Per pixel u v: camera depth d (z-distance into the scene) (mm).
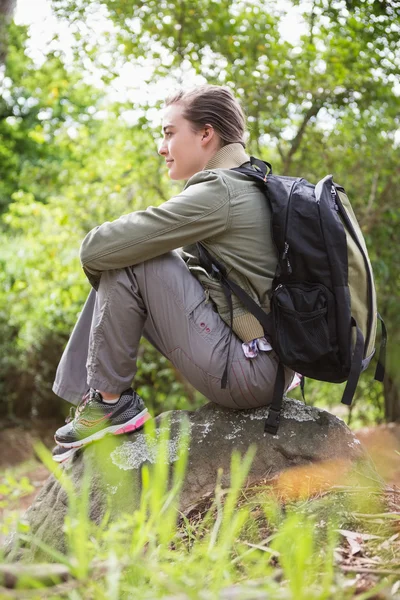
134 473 2455
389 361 5918
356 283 2279
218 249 2375
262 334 2369
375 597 1482
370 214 6000
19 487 1908
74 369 2545
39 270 7414
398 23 4891
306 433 2498
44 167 7672
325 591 1341
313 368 2279
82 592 1407
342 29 5352
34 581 1313
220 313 2398
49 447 7891
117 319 2385
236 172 2426
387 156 5852
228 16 5621
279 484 2350
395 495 2283
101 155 6965
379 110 5773
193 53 5730
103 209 6738
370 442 5008
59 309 7934
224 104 2586
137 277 2383
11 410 8836
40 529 2480
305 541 1420
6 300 9055
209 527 2145
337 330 2227
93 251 2330
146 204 6625
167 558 1832
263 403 2504
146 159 6414
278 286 2285
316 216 2242
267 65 5586
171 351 2432
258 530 2062
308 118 5688
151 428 2260
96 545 1523
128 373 2461
